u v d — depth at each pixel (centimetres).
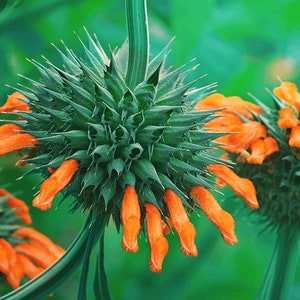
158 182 42
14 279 48
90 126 42
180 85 44
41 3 54
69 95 43
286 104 49
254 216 52
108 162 43
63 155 43
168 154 43
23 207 50
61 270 45
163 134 43
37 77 57
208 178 46
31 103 44
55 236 61
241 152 48
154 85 43
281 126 48
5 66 57
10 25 54
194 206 44
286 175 49
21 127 44
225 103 49
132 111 43
